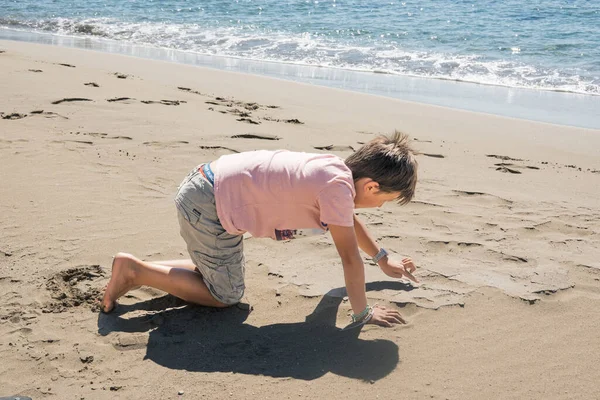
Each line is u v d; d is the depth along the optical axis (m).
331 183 2.71
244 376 2.57
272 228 2.91
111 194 4.41
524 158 6.20
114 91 7.78
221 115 6.94
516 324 2.95
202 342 2.80
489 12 17.78
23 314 2.97
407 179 2.77
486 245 3.78
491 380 2.57
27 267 3.37
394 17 17.34
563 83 10.88
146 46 14.34
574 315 3.03
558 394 2.49
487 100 9.62
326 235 3.85
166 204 4.28
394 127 7.18
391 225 4.07
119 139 5.70
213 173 2.91
